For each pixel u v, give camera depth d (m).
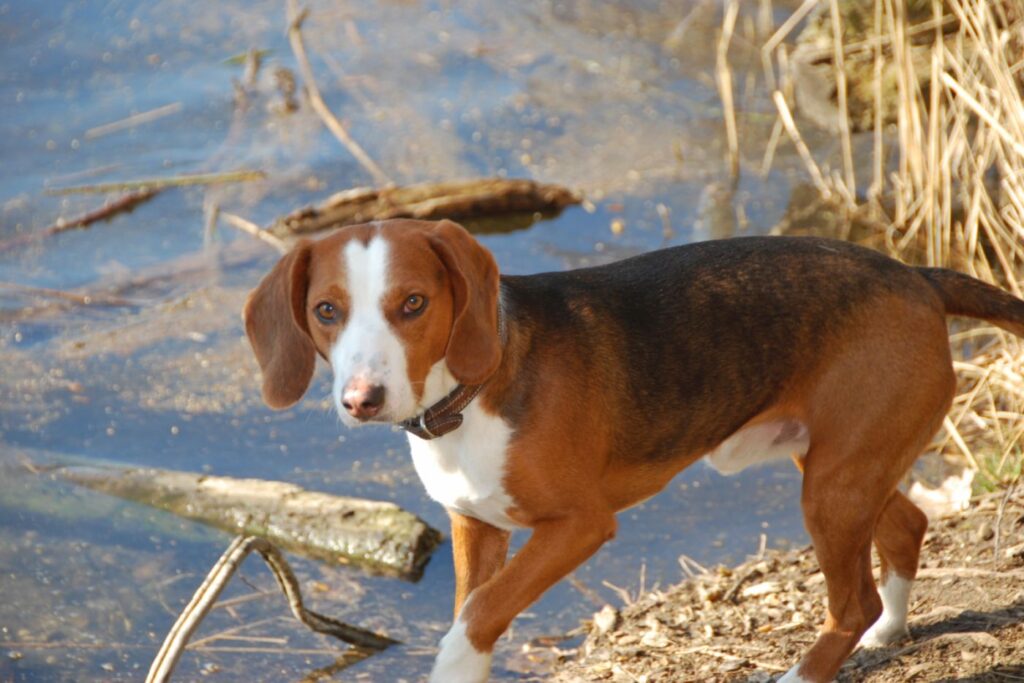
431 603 9.19
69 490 10.37
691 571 9.35
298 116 17.45
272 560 8.27
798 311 7.11
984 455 9.88
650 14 20.23
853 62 15.62
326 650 8.64
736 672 7.62
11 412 11.52
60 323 12.99
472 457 6.71
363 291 6.32
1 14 20.22
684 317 7.11
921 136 12.64
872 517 7.09
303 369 6.64
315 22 20.28
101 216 15.11
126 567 9.51
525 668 8.34
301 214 14.61
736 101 17.34
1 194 15.64
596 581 9.38
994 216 10.63
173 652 7.54
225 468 10.74
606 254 13.91
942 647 7.34
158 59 19.12
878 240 13.52
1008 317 7.26
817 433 7.13
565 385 6.75
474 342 6.38
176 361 12.33
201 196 15.54
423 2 21.08
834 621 7.18
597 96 17.78
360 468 10.74
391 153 16.42
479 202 14.65
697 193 15.14
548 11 20.55
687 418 7.10
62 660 8.48
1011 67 10.24
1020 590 7.77
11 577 9.32
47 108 17.80
